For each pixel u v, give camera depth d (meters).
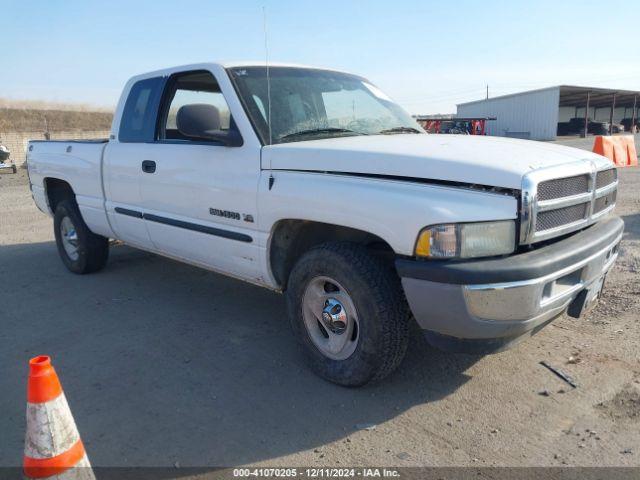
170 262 6.63
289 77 4.45
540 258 3.00
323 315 3.58
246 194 3.86
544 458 2.82
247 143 3.88
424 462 2.82
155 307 5.13
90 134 27.16
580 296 3.43
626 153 16.30
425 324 3.11
